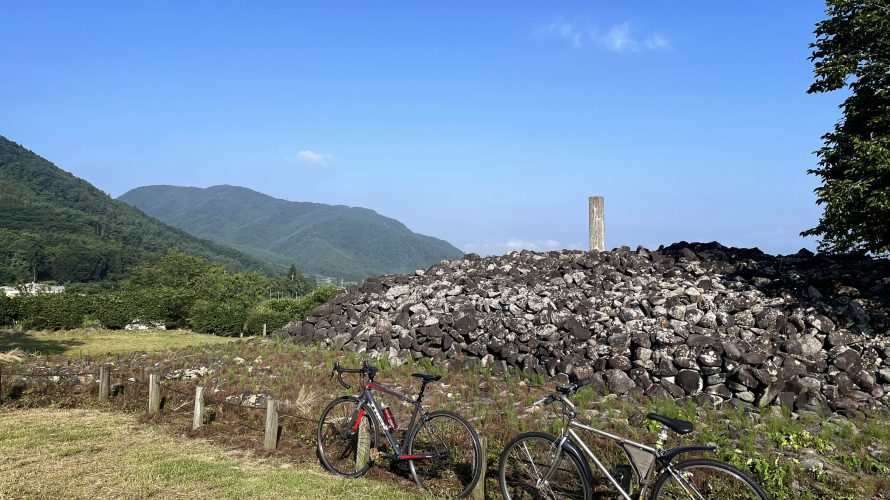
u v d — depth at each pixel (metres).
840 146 14.96
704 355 10.71
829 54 15.61
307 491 6.82
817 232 15.61
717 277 14.53
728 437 8.10
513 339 13.15
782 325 11.68
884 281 12.80
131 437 9.08
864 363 10.66
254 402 10.97
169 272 97.81
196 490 6.82
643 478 5.26
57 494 6.59
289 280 170.00
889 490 6.36
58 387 12.30
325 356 15.20
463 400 10.69
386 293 17.92
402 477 7.34
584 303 13.70
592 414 9.25
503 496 6.29
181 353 17.02
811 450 7.60
